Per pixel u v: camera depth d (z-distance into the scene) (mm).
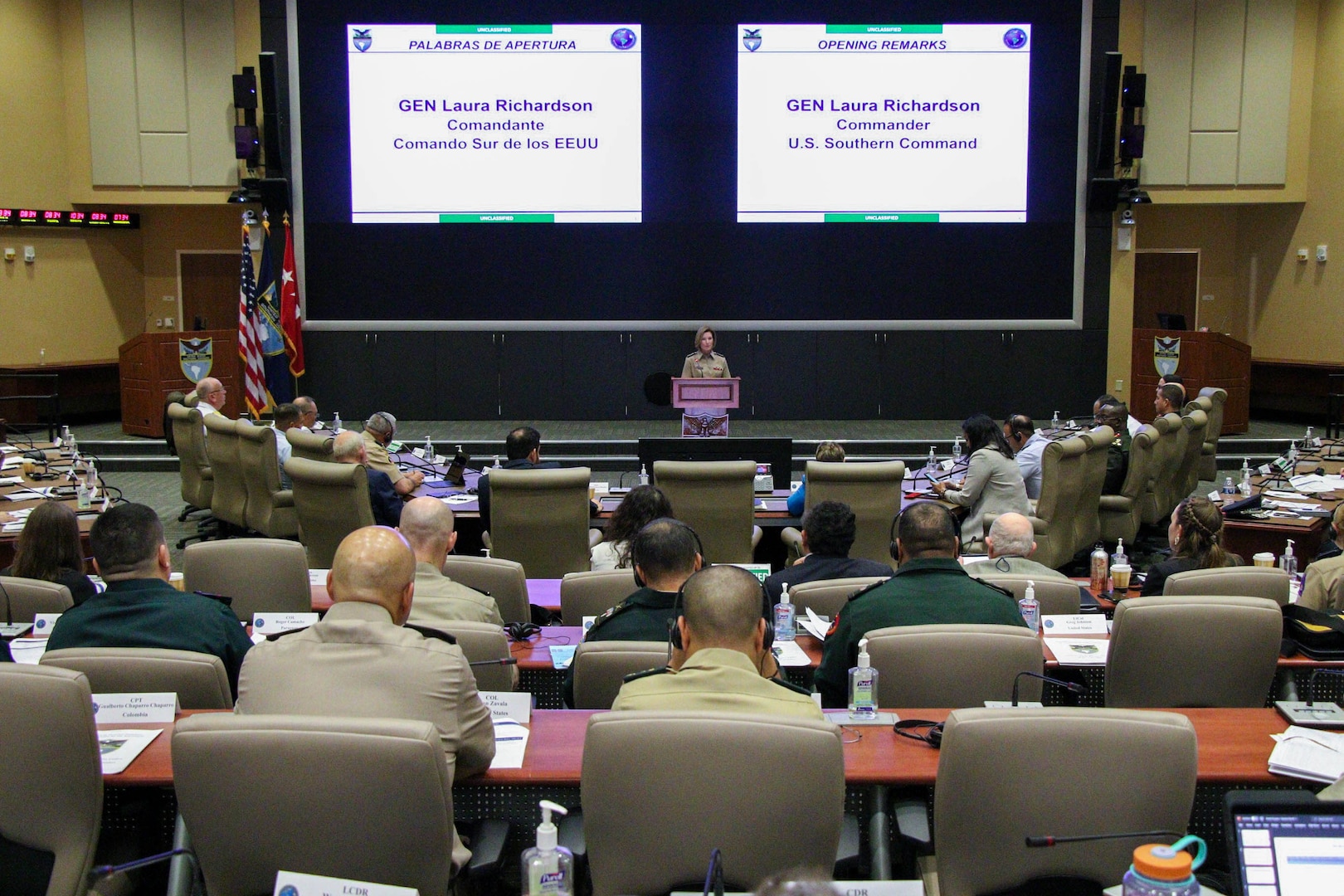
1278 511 7434
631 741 2340
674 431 13344
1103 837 2330
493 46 13219
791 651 3893
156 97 14234
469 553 8219
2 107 13969
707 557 7254
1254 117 14562
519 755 2844
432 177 13438
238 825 2338
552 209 13492
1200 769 2779
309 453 7898
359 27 13266
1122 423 8789
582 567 6988
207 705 3027
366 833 2330
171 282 15898
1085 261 13914
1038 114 13578
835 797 2355
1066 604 4281
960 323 13906
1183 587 4168
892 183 13484
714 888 2209
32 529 4480
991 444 7566
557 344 13914
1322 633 3777
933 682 3287
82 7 14219
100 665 2990
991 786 2430
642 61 13312
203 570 4547
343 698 2545
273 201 13445
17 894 2568
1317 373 15008
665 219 13633
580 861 2795
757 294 13836
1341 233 14539
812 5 13211
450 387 13953
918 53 13297
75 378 14977
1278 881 1862
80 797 2557
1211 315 16516
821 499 7137
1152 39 14383
